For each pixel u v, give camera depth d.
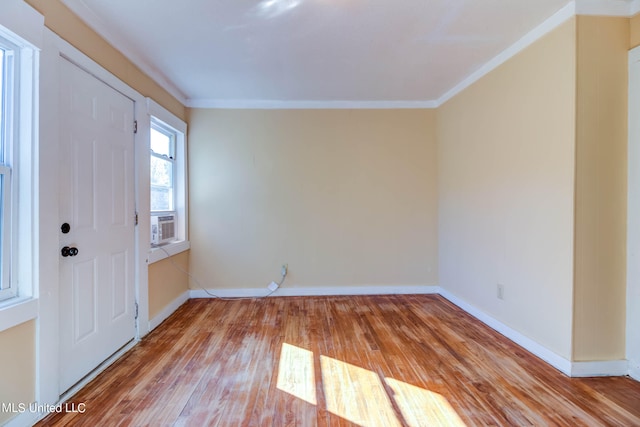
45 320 1.65
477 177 3.03
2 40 1.51
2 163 1.54
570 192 2.02
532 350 2.33
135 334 2.57
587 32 1.99
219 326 2.89
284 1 1.90
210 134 3.77
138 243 2.60
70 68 1.88
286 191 3.82
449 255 3.62
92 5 1.92
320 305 3.49
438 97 3.76
